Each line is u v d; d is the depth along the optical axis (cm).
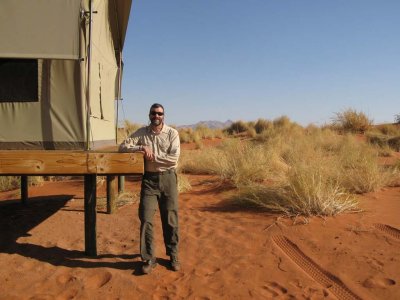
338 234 467
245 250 437
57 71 417
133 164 379
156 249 446
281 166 863
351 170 750
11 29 399
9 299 342
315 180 573
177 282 368
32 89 420
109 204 602
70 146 419
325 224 499
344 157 945
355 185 684
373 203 598
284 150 1153
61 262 413
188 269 395
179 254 433
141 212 388
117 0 599
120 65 701
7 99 418
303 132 1920
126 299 340
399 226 486
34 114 419
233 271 388
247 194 621
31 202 700
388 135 1561
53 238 488
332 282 363
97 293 350
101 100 556
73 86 418
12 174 382
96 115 518
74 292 353
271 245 445
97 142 518
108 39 616
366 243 439
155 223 538
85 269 396
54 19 402
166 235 395
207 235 487
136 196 712
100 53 548
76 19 404
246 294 344
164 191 388
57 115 419
